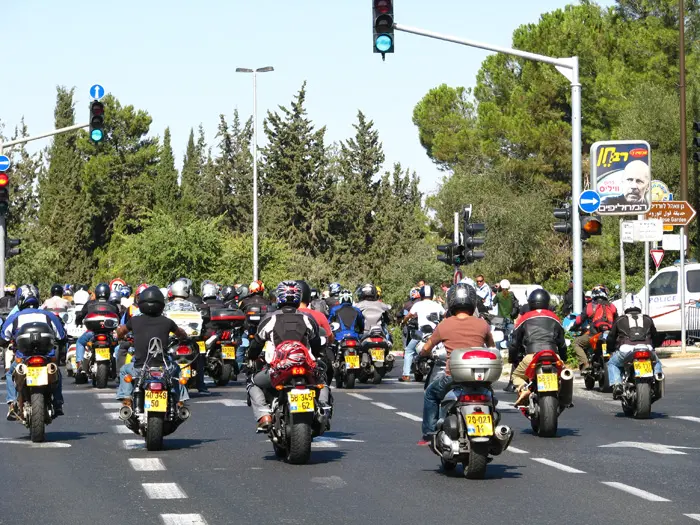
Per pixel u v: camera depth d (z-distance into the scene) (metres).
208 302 34.53
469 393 15.89
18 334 20.25
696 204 77.06
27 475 16.28
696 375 35.47
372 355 33.94
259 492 14.78
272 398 17.98
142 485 15.35
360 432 21.97
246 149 150.62
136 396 19.00
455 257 42.00
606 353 29.97
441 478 16.02
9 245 52.38
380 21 30.45
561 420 24.03
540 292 21.67
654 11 88.31
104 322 32.38
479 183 101.00
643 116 78.38
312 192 137.88
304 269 121.75
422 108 119.38
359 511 13.41
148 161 164.12
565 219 35.12
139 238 90.00
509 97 104.00
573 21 94.25
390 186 141.50
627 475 16.30
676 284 48.53
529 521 12.78
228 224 148.25
